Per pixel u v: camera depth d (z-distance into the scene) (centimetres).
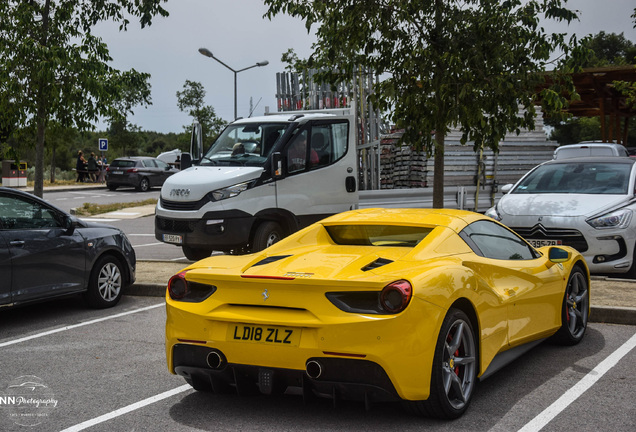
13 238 733
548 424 427
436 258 463
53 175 4178
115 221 2170
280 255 494
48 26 1105
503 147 1495
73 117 1112
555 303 593
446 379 430
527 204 949
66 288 791
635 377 527
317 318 410
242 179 1059
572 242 902
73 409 476
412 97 998
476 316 459
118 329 729
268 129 1130
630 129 5716
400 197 1303
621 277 950
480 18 959
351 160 1196
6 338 698
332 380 407
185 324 450
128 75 1137
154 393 510
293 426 432
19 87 1045
